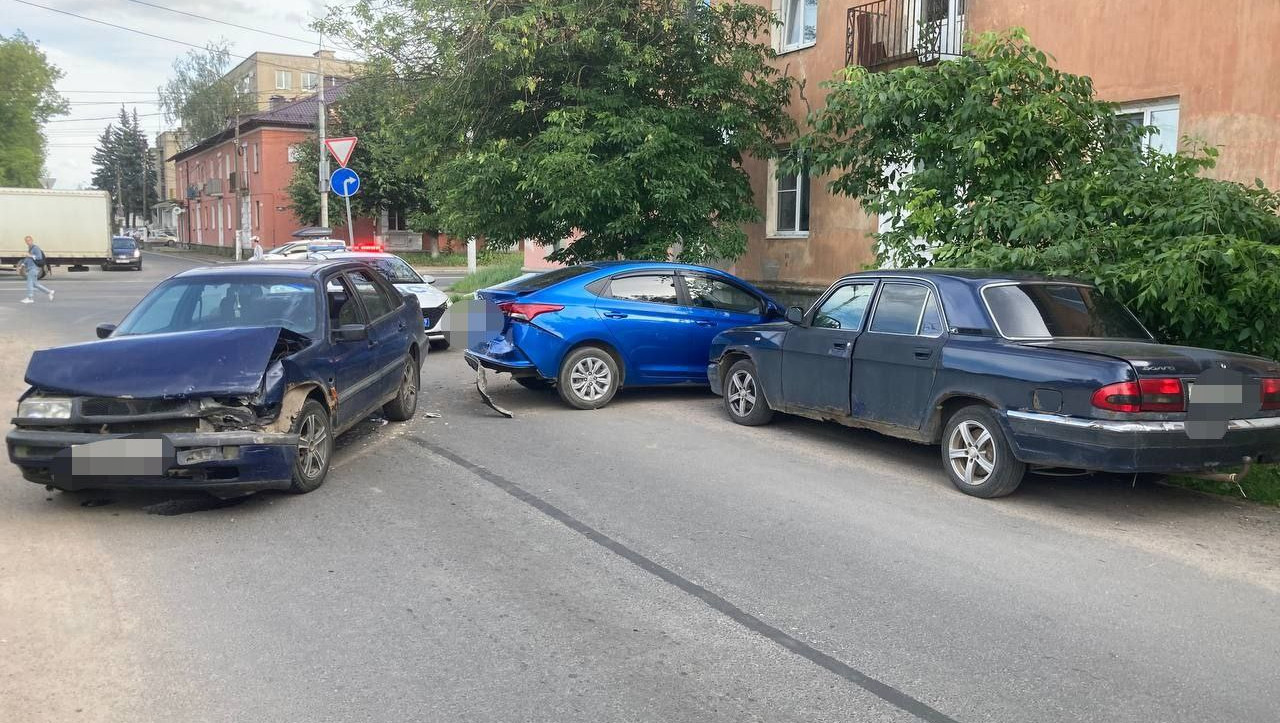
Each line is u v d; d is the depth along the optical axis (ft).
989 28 39.24
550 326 31.27
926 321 23.15
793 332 27.22
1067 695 12.12
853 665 12.91
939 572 16.55
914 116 30.94
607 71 41.11
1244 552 17.87
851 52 44.96
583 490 21.74
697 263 42.65
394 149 48.93
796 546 17.89
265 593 15.28
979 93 28.99
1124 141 28.86
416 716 11.41
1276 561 17.39
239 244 152.35
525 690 12.10
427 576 16.15
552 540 18.15
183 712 11.45
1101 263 24.71
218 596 15.12
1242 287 22.36
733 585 15.85
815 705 11.80
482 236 46.06
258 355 19.60
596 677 12.50
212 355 19.44
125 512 19.70
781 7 51.21
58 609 14.52
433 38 41.57
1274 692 12.26
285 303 23.17
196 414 18.70
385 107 47.62
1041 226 25.18
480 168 41.27
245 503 20.47
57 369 19.10
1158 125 33.68
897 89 30.22
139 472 18.35
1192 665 13.01
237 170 167.53
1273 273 22.30
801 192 50.29
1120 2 34.27
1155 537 18.72
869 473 23.66
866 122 31.01
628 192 40.45
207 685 12.15
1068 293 22.98
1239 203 24.35
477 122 43.88
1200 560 17.37
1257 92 30.35
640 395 35.29
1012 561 17.15
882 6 44.68
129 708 11.53
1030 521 19.70
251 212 171.12
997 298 22.22
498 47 38.45
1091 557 17.43
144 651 13.11
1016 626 14.25
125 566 16.44
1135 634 14.02
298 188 138.51
